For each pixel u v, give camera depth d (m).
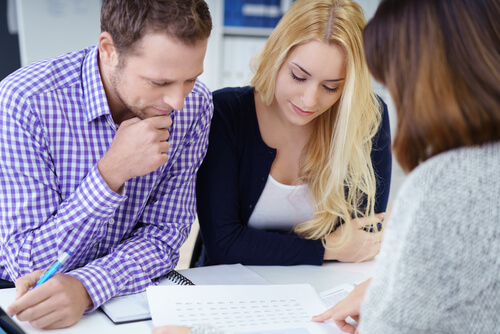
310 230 1.37
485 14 0.61
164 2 0.87
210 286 1.03
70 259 1.05
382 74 0.70
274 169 1.34
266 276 1.20
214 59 3.12
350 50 1.10
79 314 0.92
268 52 1.19
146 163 0.99
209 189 1.28
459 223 0.58
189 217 1.21
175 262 1.19
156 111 1.00
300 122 1.21
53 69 1.06
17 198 1.03
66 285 0.91
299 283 1.16
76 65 1.08
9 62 3.16
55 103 1.03
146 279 1.06
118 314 0.94
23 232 1.03
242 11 3.08
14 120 1.00
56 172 1.06
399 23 0.65
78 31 3.13
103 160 1.00
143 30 0.87
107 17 0.92
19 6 2.99
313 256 1.27
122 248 1.09
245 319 0.93
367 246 1.30
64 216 1.01
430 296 0.60
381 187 1.42
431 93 0.62
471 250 0.58
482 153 0.60
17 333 0.77
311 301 1.03
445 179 0.59
